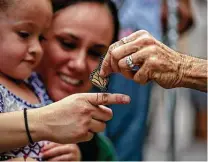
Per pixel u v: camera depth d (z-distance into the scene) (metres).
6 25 2.30
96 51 2.67
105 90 2.20
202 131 6.70
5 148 2.15
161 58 2.16
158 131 4.91
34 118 2.14
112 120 3.68
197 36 5.73
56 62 2.64
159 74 2.16
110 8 2.71
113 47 2.17
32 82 2.59
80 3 2.64
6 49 2.32
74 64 2.62
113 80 3.63
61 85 2.66
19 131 2.13
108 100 2.15
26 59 2.37
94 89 3.03
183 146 6.36
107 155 3.05
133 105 3.71
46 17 2.39
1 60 2.32
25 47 2.35
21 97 2.38
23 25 2.32
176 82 2.21
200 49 5.74
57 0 2.64
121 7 3.77
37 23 2.36
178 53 2.24
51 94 2.67
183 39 4.88
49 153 2.54
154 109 4.47
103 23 2.65
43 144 2.50
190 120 6.50
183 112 6.38
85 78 2.67
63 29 2.61
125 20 3.77
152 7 3.87
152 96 4.36
